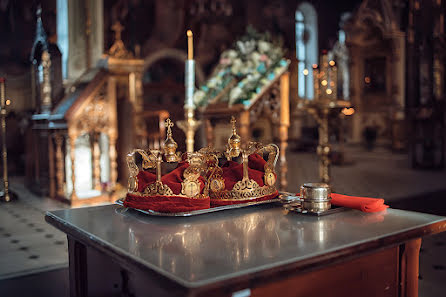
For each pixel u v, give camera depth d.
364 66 16.75
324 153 6.30
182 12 16.50
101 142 7.63
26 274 3.49
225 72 6.18
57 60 7.49
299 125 19.69
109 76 6.79
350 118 17.67
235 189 2.12
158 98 16.62
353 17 16.81
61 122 6.71
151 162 2.17
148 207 1.97
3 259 3.89
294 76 18.25
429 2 11.41
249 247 1.44
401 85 15.76
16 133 10.55
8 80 9.34
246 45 6.08
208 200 2.03
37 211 6.04
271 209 2.12
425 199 7.31
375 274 1.73
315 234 1.60
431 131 11.70
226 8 16.56
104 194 6.89
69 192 7.20
